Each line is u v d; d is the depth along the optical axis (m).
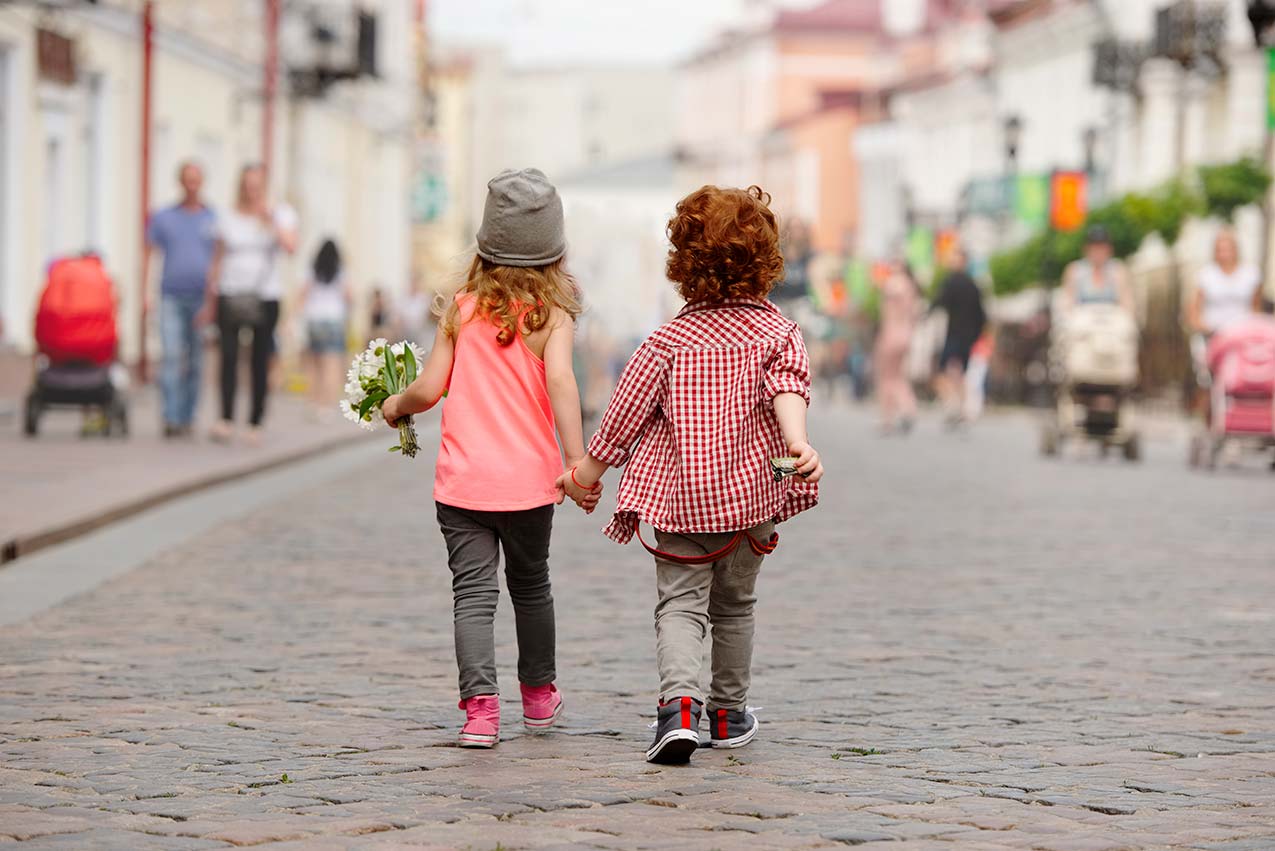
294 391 42.53
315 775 7.74
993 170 83.25
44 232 34.31
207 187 45.00
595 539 16.58
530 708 8.67
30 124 33.16
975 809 7.25
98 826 6.91
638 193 157.00
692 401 8.04
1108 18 68.25
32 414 24.62
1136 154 64.00
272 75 48.03
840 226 117.19
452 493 8.50
